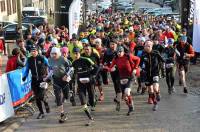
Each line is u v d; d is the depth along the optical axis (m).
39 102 15.83
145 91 20.16
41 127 14.78
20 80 16.70
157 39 20.86
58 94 15.30
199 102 17.97
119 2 97.62
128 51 15.84
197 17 27.84
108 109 17.12
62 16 33.94
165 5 99.00
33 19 50.38
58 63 15.14
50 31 25.53
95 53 16.64
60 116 15.67
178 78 23.61
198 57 29.86
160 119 15.38
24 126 14.97
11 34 45.09
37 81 15.64
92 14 70.25
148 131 13.93
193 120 15.15
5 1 61.28
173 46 19.58
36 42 22.81
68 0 33.91
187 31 30.30
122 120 15.41
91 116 15.32
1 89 14.91
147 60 16.56
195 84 22.16
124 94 15.85
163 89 20.94
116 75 16.52
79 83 15.05
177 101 18.22
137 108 17.16
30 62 15.70
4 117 15.05
